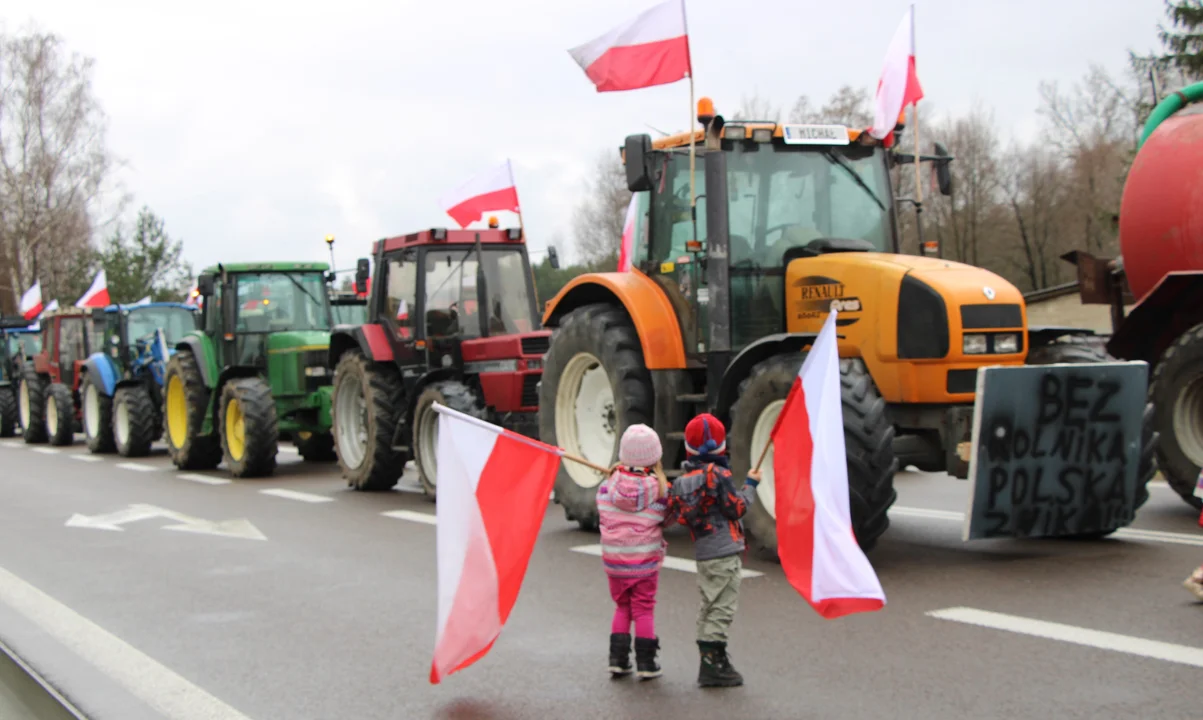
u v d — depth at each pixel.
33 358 24.42
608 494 5.07
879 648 5.33
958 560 7.27
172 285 48.41
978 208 39.88
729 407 7.74
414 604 6.82
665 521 5.05
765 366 7.27
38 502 12.19
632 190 8.38
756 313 8.09
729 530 4.89
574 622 6.19
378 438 12.02
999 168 39.94
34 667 5.59
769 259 8.12
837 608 4.86
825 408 4.99
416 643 5.92
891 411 7.38
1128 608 5.84
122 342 18.75
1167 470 8.62
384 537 9.23
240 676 5.39
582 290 9.48
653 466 5.08
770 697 4.73
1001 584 6.51
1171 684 4.61
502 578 5.04
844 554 4.87
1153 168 8.95
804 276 7.87
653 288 8.60
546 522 9.79
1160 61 30.12
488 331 12.12
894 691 4.70
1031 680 4.74
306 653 5.77
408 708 4.86
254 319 15.04
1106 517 7.28
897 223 8.47
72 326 21.73
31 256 42.44
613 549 5.04
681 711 4.62
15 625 6.48
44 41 42.47
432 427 11.34
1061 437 6.95
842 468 4.98
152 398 18.58
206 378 14.98
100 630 6.32
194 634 6.21
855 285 7.46
